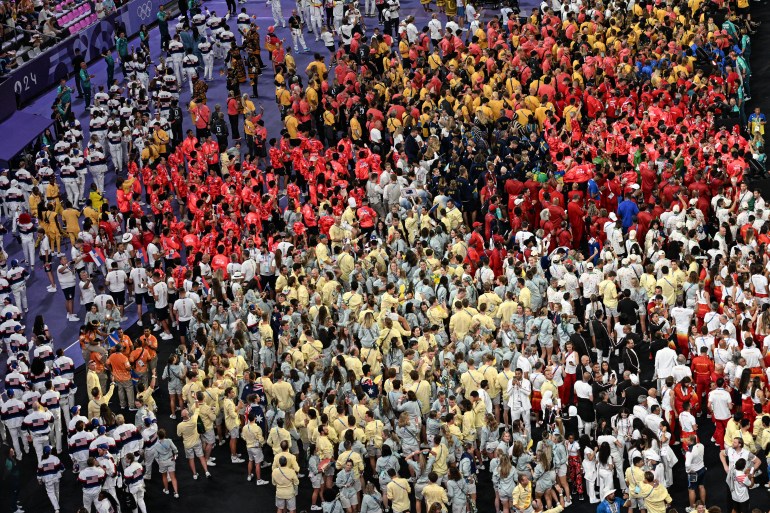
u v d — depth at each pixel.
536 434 36.44
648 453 31.80
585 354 36.34
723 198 43.59
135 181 49.56
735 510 31.95
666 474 33.53
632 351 36.31
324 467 33.66
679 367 34.97
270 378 36.38
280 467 33.09
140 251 45.69
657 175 46.56
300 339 37.34
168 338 42.84
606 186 46.22
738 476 31.55
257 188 48.53
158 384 40.62
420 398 34.94
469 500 32.69
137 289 43.19
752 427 33.78
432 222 44.59
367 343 37.12
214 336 38.94
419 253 41.78
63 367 38.25
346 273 42.31
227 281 42.66
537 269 39.75
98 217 47.91
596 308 39.09
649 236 42.16
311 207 46.25
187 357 38.22
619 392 34.38
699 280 38.66
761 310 37.81
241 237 46.81
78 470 35.38
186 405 37.66
